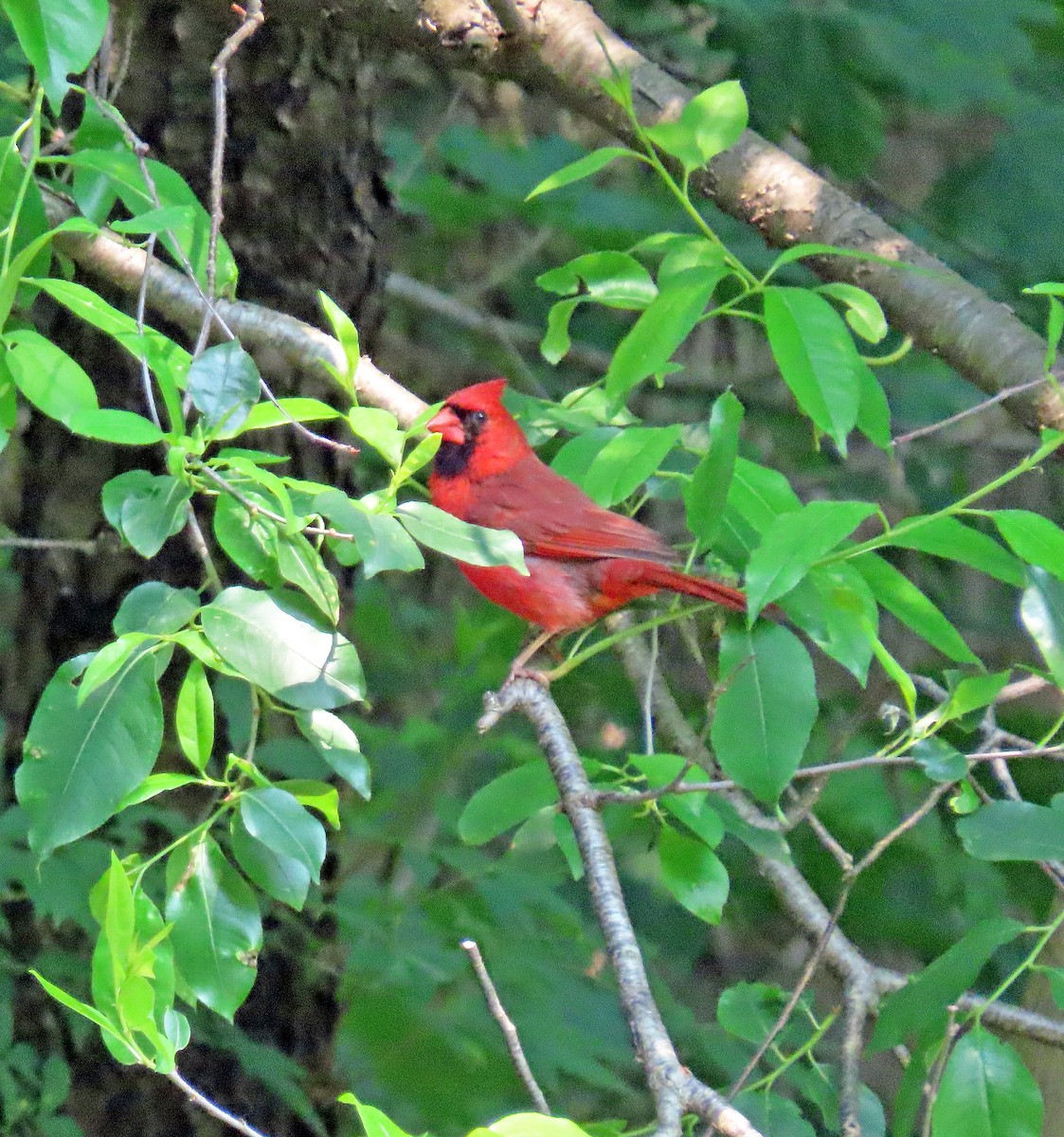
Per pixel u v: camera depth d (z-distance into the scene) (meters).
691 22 11.48
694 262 6.12
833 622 5.82
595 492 6.29
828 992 13.71
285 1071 8.91
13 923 9.12
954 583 12.46
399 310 13.29
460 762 10.76
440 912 9.94
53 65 4.90
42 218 5.73
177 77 9.27
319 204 9.60
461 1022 10.02
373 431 4.91
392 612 12.26
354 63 9.66
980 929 5.62
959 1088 5.32
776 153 7.96
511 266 13.41
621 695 11.43
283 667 4.77
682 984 13.77
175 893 5.08
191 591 4.89
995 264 11.23
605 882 6.00
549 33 7.86
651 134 6.11
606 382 5.95
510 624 11.32
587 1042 10.09
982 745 6.96
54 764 4.68
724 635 5.80
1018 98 11.05
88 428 4.61
